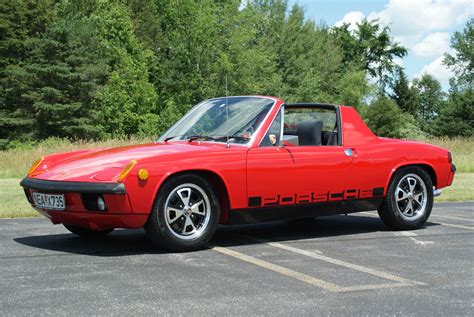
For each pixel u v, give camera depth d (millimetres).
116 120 46500
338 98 71125
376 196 6301
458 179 14695
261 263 4684
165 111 49719
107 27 50094
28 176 5453
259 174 5438
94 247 5379
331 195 5938
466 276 4301
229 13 50312
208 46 49562
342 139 6105
